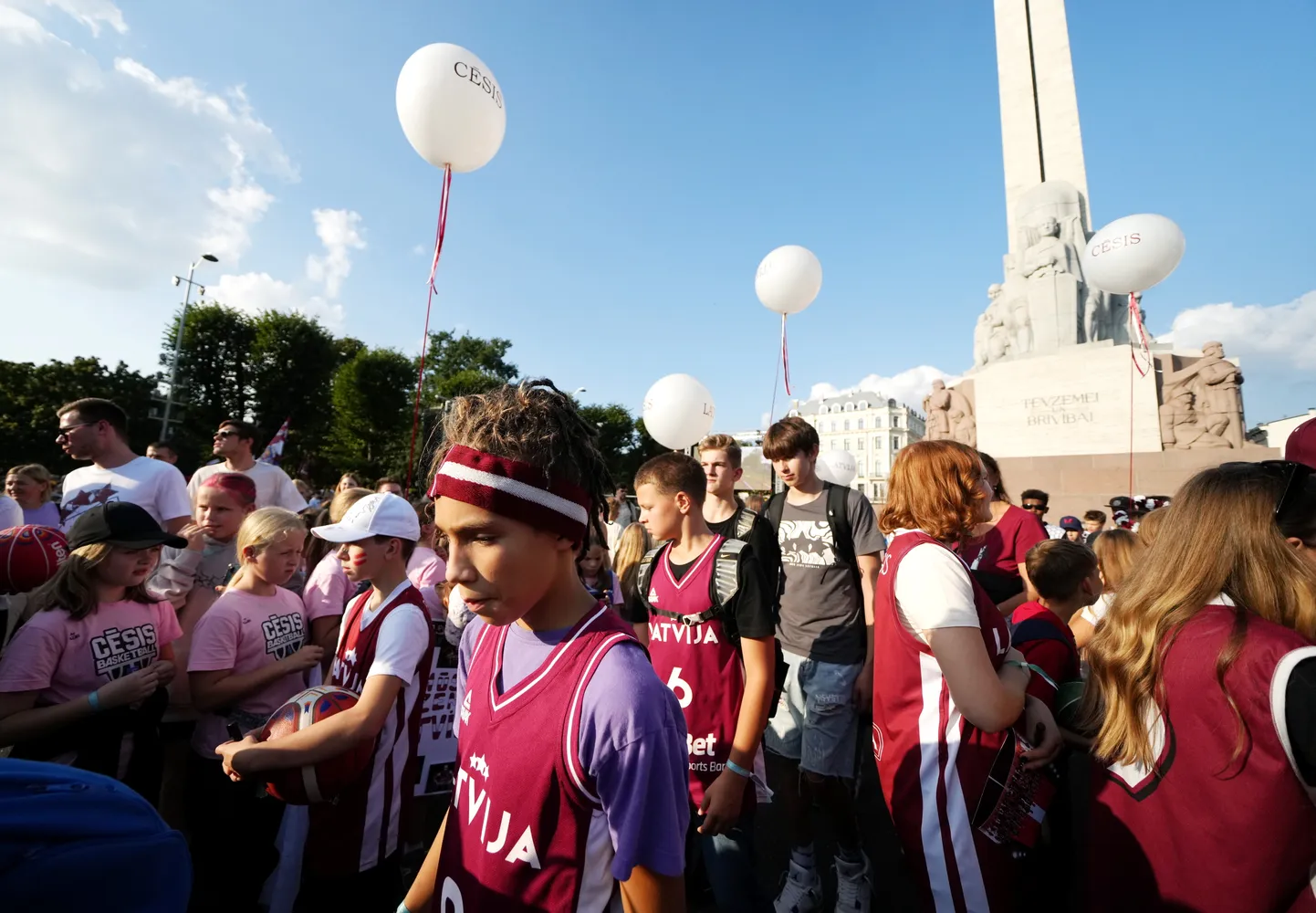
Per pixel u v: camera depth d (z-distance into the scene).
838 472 5.35
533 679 0.92
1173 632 1.23
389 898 1.83
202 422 28.98
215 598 3.12
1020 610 2.33
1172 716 1.19
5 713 2.01
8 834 0.55
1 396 26.95
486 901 0.90
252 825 2.22
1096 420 10.46
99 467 3.38
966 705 1.37
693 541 2.14
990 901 1.40
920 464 1.69
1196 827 1.12
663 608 2.12
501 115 3.72
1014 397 11.27
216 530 3.13
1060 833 1.73
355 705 1.67
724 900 1.92
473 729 1.00
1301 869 1.03
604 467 1.02
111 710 2.14
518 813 0.88
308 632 2.80
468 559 0.84
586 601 0.98
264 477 4.37
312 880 1.76
